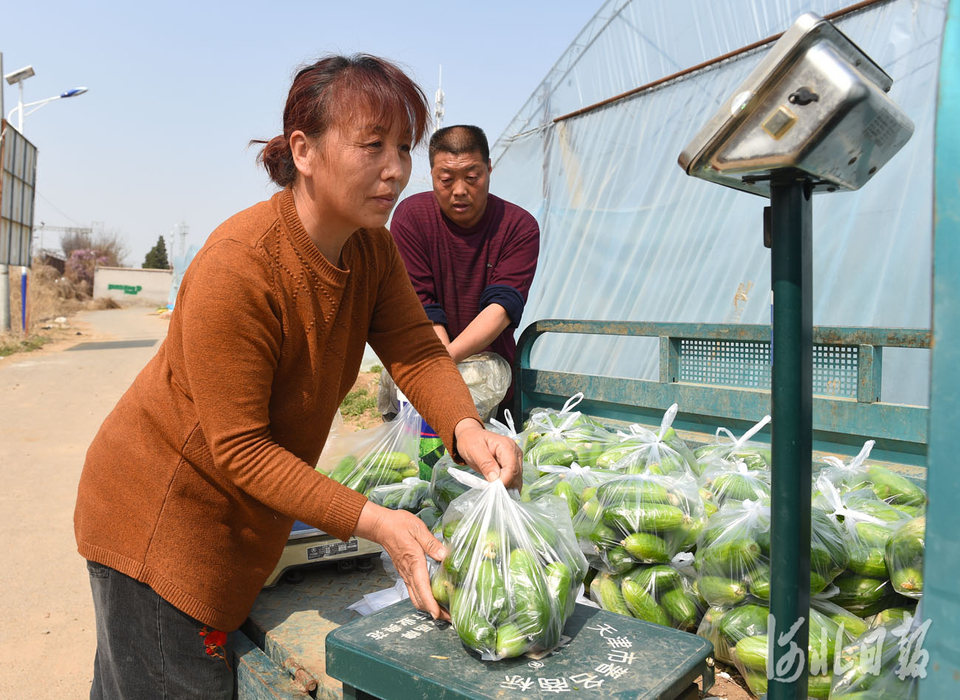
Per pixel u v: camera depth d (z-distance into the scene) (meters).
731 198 6.32
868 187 5.25
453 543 1.33
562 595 1.26
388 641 1.28
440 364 1.75
